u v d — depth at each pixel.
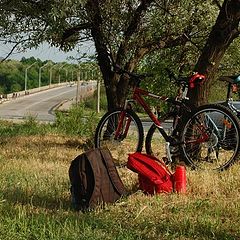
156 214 5.82
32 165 8.82
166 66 13.54
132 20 11.95
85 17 11.41
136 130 8.46
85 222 5.52
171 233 5.33
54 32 10.85
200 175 7.16
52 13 9.64
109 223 5.52
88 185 6.03
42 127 18.34
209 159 7.64
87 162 6.05
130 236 5.21
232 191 6.67
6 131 17.28
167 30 12.39
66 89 93.50
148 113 8.11
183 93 7.88
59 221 5.55
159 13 12.16
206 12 12.27
